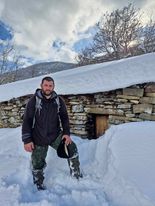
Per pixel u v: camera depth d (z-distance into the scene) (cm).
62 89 691
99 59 2273
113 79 645
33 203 315
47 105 372
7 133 697
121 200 318
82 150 505
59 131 395
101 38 2302
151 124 487
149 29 2183
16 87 850
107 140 472
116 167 370
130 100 618
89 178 386
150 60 659
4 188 357
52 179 396
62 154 389
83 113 682
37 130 379
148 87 597
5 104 840
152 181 319
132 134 451
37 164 377
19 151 550
